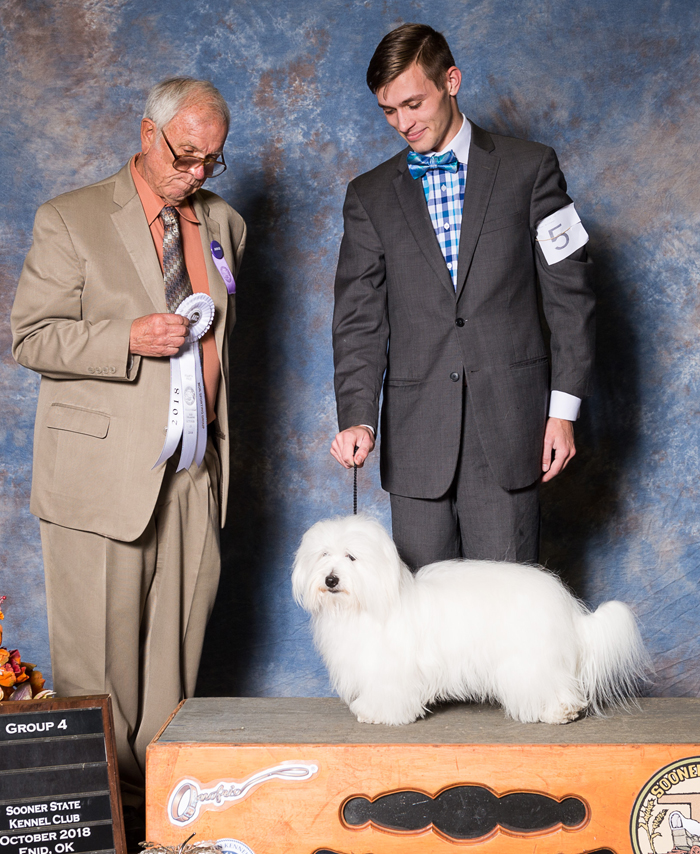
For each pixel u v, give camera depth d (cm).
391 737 174
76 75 281
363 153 286
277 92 284
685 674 300
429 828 167
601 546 298
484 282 207
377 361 219
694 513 297
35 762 164
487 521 213
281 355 291
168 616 218
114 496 202
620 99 285
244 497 294
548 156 212
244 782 168
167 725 183
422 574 188
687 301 292
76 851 163
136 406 203
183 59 282
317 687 298
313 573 174
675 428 296
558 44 283
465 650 176
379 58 199
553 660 178
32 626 292
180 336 196
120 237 204
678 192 288
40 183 283
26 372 287
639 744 168
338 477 295
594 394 294
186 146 197
